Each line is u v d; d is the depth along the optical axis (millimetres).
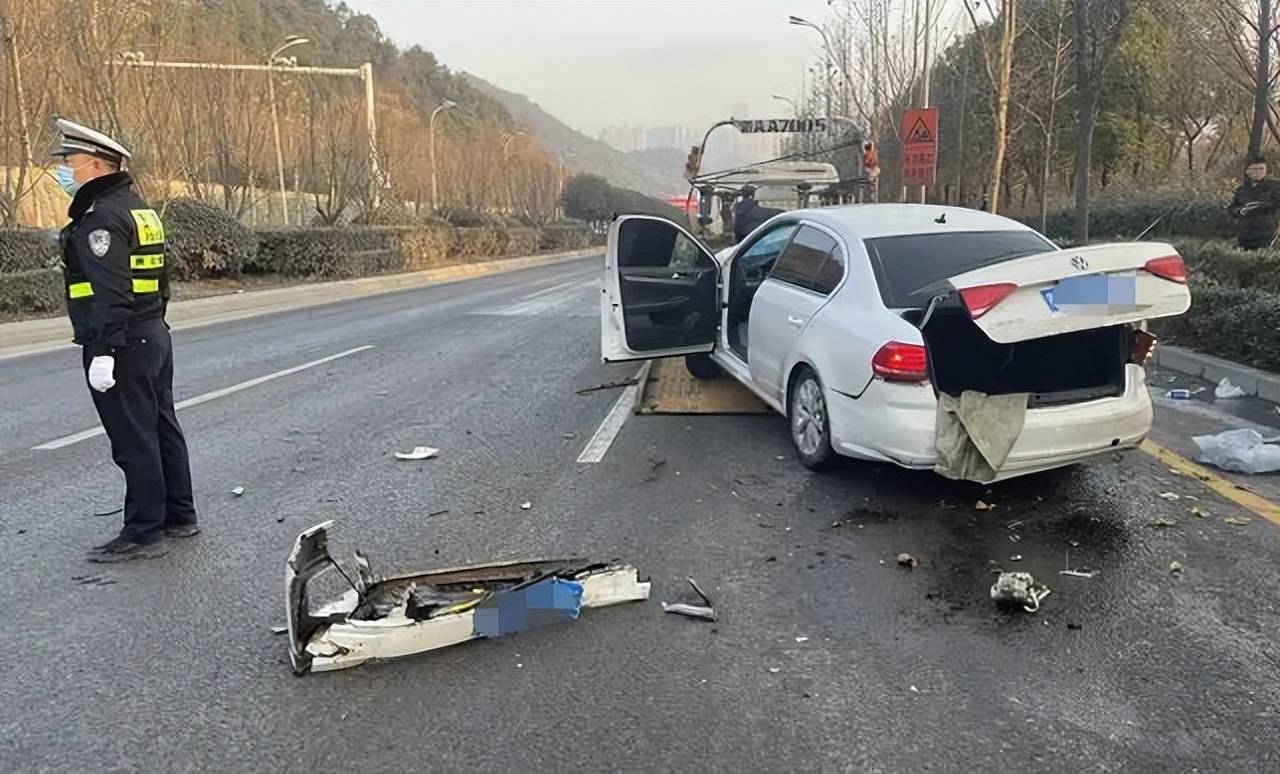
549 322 14094
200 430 6988
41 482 5699
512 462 6008
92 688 3258
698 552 4426
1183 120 20047
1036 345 5168
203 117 21000
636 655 3447
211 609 3881
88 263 4207
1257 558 4250
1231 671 3285
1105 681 3227
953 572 4156
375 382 8992
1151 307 4445
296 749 2887
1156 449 5957
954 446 4676
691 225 15945
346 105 27156
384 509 5117
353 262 23828
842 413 5145
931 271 5273
